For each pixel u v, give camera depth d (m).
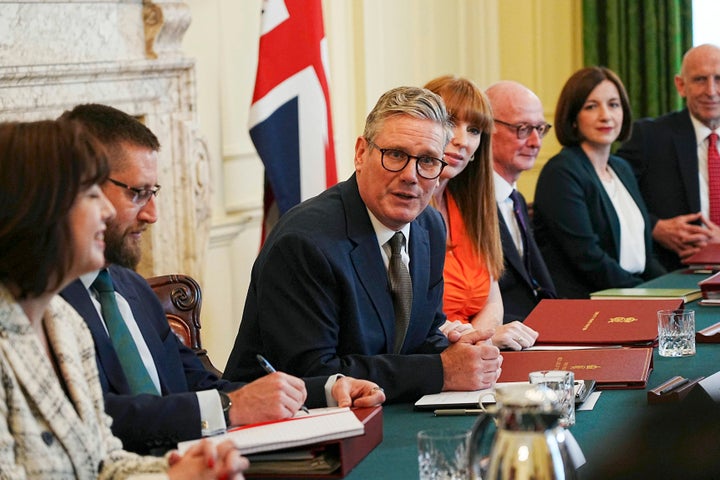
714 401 1.00
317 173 4.68
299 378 2.48
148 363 2.53
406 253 2.84
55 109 3.75
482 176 3.58
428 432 1.85
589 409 2.40
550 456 1.51
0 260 1.73
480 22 6.96
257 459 1.99
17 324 1.76
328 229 2.69
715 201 5.39
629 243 4.92
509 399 1.59
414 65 6.48
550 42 6.98
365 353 2.70
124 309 2.53
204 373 2.72
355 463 2.03
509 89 4.22
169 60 4.21
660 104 6.76
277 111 4.64
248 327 2.83
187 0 4.73
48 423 1.76
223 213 5.02
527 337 3.04
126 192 2.44
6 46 3.57
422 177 2.68
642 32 6.73
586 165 4.88
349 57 5.94
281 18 4.65
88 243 1.77
